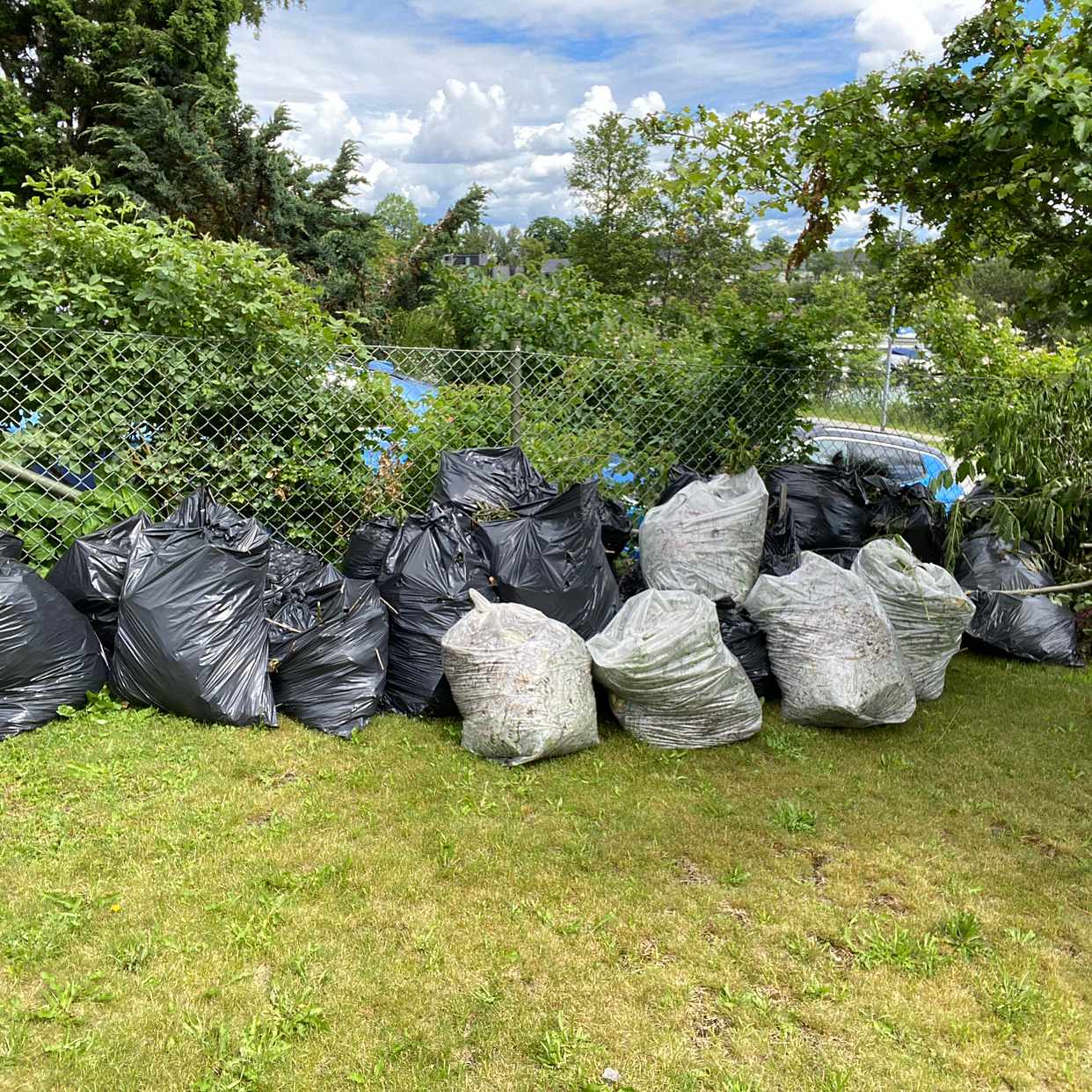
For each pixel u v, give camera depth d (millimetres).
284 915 2299
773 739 3510
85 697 3377
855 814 2982
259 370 4023
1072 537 4973
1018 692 4145
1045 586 4754
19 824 2639
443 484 4215
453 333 6215
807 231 4684
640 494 5137
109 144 14250
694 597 3545
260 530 3703
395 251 18344
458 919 2336
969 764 3387
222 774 3029
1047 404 4418
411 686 3656
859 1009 2064
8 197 3766
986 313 8570
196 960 2123
